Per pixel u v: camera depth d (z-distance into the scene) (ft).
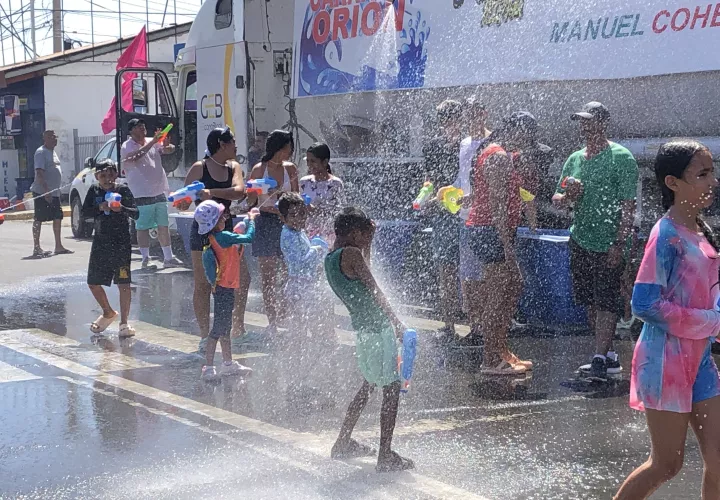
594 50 26.99
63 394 21.16
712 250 11.61
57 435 17.95
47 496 14.64
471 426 18.20
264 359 24.27
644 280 11.45
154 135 43.73
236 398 20.56
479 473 15.34
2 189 94.53
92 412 19.60
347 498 14.17
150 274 41.24
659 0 25.40
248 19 42.09
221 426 18.38
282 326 26.32
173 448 16.97
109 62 92.48
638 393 11.71
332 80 36.88
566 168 22.39
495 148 22.04
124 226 27.58
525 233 28.12
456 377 22.29
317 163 24.81
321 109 37.70
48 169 48.85
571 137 28.30
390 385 15.43
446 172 25.53
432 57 31.99
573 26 27.50
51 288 37.73
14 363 24.48
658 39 25.46
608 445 16.87
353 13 35.58
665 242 11.39
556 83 28.17
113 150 55.36
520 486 14.69
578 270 22.30
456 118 24.73
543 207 29.22
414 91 32.83
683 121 25.54
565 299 27.73
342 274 15.62
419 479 15.03
